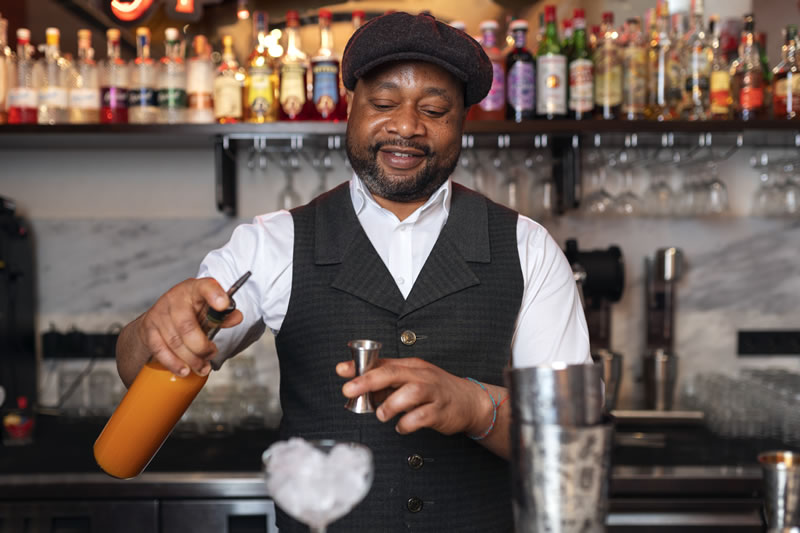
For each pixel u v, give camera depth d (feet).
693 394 8.87
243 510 6.81
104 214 9.00
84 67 7.89
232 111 7.80
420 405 3.02
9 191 8.96
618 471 6.92
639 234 9.12
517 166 8.68
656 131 7.70
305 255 4.39
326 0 8.82
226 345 4.48
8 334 8.16
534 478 2.39
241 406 8.32
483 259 4.40
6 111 7.88
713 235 9.18
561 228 9.09
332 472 2.12
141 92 7.82
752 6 9.11
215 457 7.26
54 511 6.77
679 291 9.18
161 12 8.72
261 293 4.48
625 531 6.89
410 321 4.23
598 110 8.07
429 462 4.13
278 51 8.63
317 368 4.27
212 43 8.79
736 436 8.02
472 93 4.28
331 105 7.75
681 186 8.75
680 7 8.57
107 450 3.32
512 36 8.09
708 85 7.98
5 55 7.90
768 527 3.28
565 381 2.35
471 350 4.26
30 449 7.49
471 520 4.19
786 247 9.20
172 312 3.22
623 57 8.09
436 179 4.26
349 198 4.57
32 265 8.86
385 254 4.42
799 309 9.21
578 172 8.23
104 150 8.96
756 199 8.81
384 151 4.15
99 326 8.97
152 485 6.75
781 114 8.05
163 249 9.01
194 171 9.01
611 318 8.99
